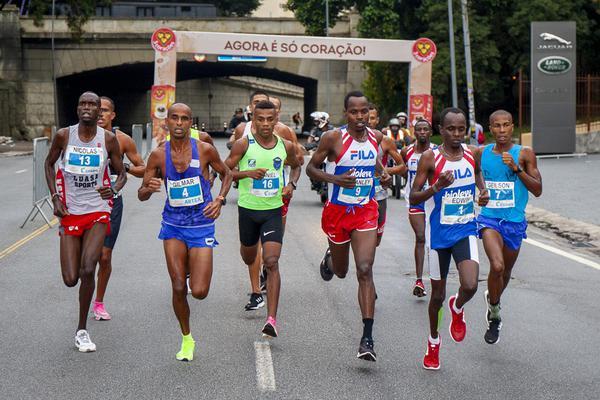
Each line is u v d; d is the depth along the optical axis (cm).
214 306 1195
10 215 2252
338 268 1037
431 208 932
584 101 5203
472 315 1162
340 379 864
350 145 973
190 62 7869
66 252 969
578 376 882
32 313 1147
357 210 974
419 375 881
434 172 921
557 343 1016
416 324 1102
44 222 2120
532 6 5694
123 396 804
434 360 900
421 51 3950
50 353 952
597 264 1568
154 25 7600
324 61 7912
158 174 940
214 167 952
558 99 4528
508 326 1099
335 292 1295
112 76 9038
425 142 1419
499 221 1043
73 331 1052
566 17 5766
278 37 3866
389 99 6744
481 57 5781
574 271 1496
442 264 926
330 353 962
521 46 6006
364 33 6562
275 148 1087
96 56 7719
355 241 970
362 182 974
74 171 961
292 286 1339
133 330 1058
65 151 963
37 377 862
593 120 5181
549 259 1622
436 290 917
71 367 898
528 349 988
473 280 886
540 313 1172
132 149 1136
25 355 943
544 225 2105
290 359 937
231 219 2178
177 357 929
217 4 10625
